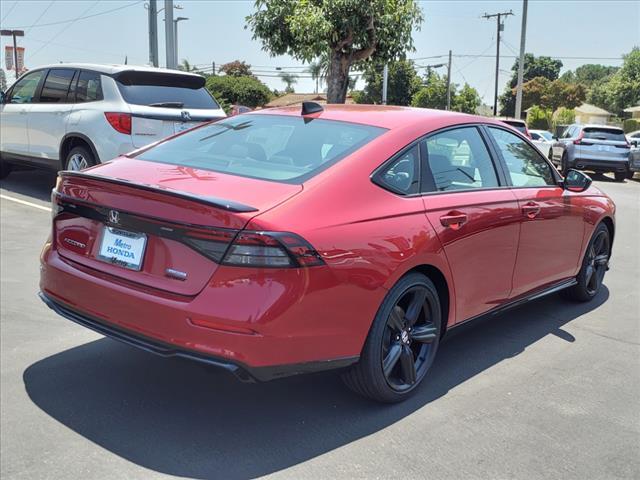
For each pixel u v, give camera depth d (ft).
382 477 9.15
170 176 10.73
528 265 14.38
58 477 8.93
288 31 36.40
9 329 14.16
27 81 29.99
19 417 10.46
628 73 240.12
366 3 32.99
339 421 10.72
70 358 12.79
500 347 14.51
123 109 24.89
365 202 10.36
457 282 12.03
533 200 14.24
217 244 9.00
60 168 27.81
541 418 11.10
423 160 11.84
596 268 18.43
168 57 49.60
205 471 9.16
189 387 11.76
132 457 9.45
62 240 11.27
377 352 10.48
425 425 10.69
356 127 11.96
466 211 12.12
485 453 9.88
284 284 8.96
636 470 9.59
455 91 193.06
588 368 13.44
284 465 9.37
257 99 192.34
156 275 9.64
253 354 8.91
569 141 67.51
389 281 10.28
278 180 10.30
